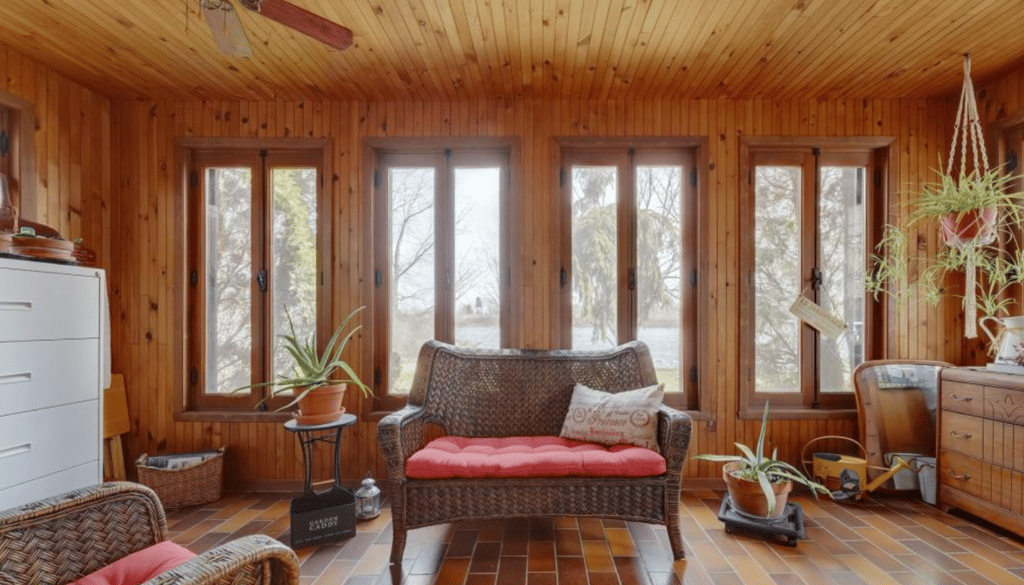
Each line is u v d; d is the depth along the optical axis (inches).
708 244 119.7
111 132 120.7
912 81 110.7
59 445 76.9
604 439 91.1
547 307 119.6
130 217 120.8
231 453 119.3
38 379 73.4
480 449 90.9
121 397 117.4
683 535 91.4
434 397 101.5
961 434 96.7
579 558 82.7
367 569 79.8
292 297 123.4
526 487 80.9
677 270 123.6
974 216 90.4
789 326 123.0
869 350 122.0
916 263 118.8
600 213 123.2
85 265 100.4
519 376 106.4
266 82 111.8
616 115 120.6
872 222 122.8
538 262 120.0
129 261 120.6
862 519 97.6
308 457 92.0
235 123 121.6
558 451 86.7
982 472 92.0
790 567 79.4
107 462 115.1
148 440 119.6
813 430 118.8
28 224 88.8
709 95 118.1
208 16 59.8
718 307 119.6
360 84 112.8
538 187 120.4
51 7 82.8
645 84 112.5
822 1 81.1
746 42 94.3
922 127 119.7
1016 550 84.5
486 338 123.3
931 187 118.0
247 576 38.5
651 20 87.0
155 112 121.3
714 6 82.7
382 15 85.5
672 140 119.8
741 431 119.0
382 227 123.8
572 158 123.3
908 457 108.1
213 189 123.6
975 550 84.7
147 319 120.4
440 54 99.2
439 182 123.8
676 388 123.0
